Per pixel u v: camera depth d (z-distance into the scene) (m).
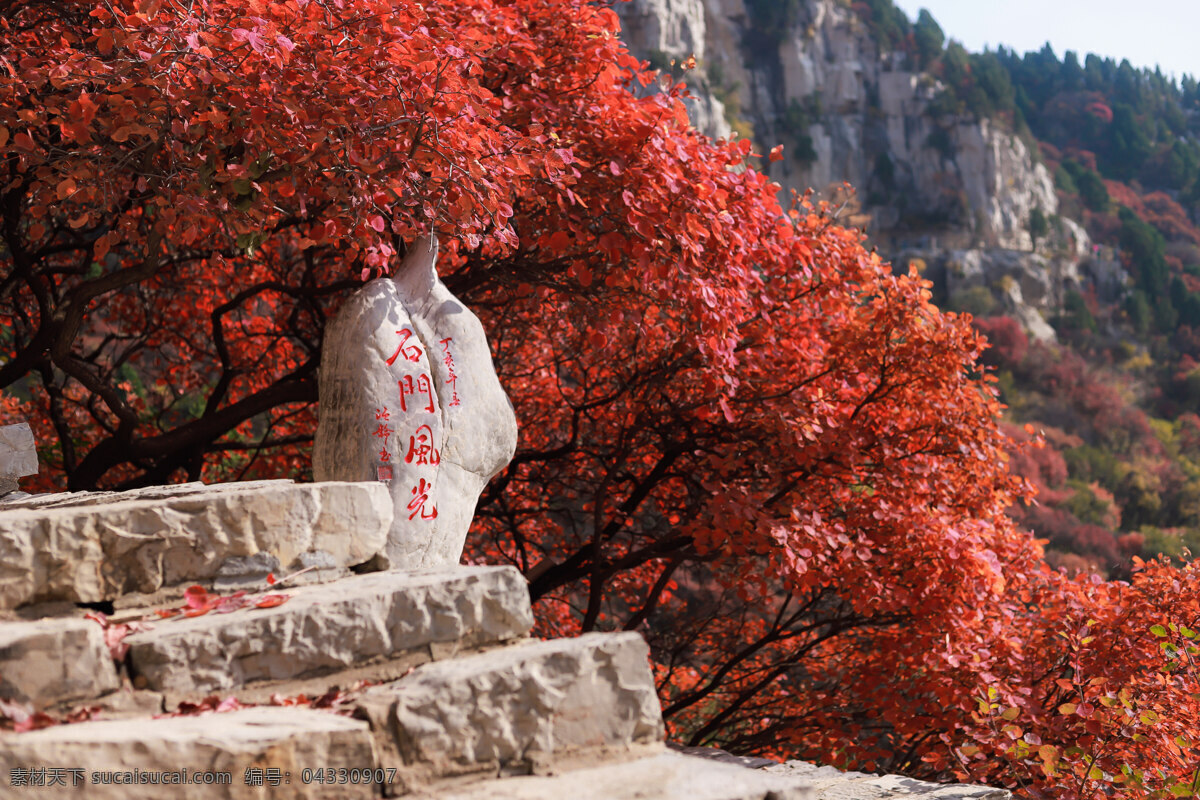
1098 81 112.62
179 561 2.70
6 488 3.84
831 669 7.85
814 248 6.71
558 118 5.55
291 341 9.27
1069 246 81.69
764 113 79.06
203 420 6.39
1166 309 76.81
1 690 2.08
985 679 5.18
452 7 5.10
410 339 3.97
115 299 8.99
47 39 5.25
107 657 2.24
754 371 6.68
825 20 85.06
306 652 2.47
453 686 2.30
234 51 4.07
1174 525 40.00
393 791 2.16
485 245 5.66
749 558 6.09
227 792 1.97
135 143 4.50
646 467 8.18
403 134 4.39
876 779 3.86
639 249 5.30
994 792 3.75
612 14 5.96
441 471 3.96
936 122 82.94
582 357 7.97
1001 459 7.12
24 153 4.04
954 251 76.12
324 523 2.97
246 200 4.47
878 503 6.14
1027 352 59.09
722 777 2.34
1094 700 5.18
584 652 2.48
